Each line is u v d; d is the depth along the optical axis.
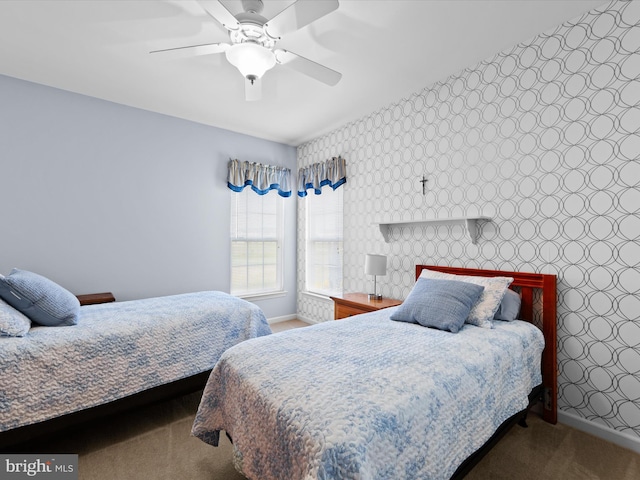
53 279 2.84
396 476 1.00
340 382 1.20
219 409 1.54
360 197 3.45
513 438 1.90
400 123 3.02
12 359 1.56
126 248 3.20
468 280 2.22
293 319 4.43
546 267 2.09
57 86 2.82
